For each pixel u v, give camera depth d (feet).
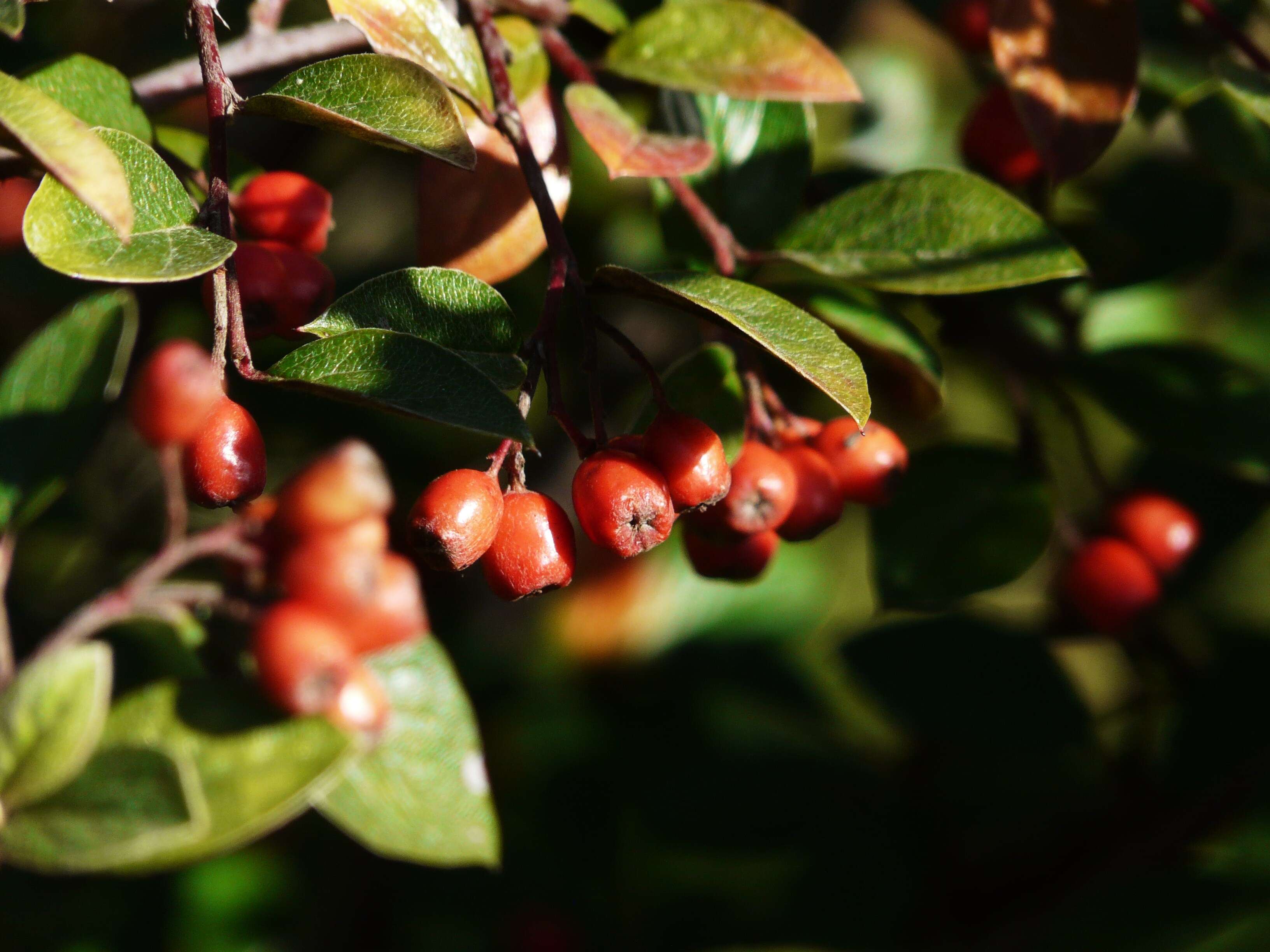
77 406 1.09
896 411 1.14
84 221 0.95
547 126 1.09
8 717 0.99
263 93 0.99
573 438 0.99
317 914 1.43
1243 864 1.23
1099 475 1.23
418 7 1.03
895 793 1.39
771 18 1.11
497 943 1.44
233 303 0.96
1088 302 1.24
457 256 1.07
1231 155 1.22
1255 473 1.20
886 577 1.18
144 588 1.02
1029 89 1.13
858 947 1.30
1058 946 1.22
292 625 1.01
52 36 1.30
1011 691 1.26
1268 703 1.26
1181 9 1.29
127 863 0.99
